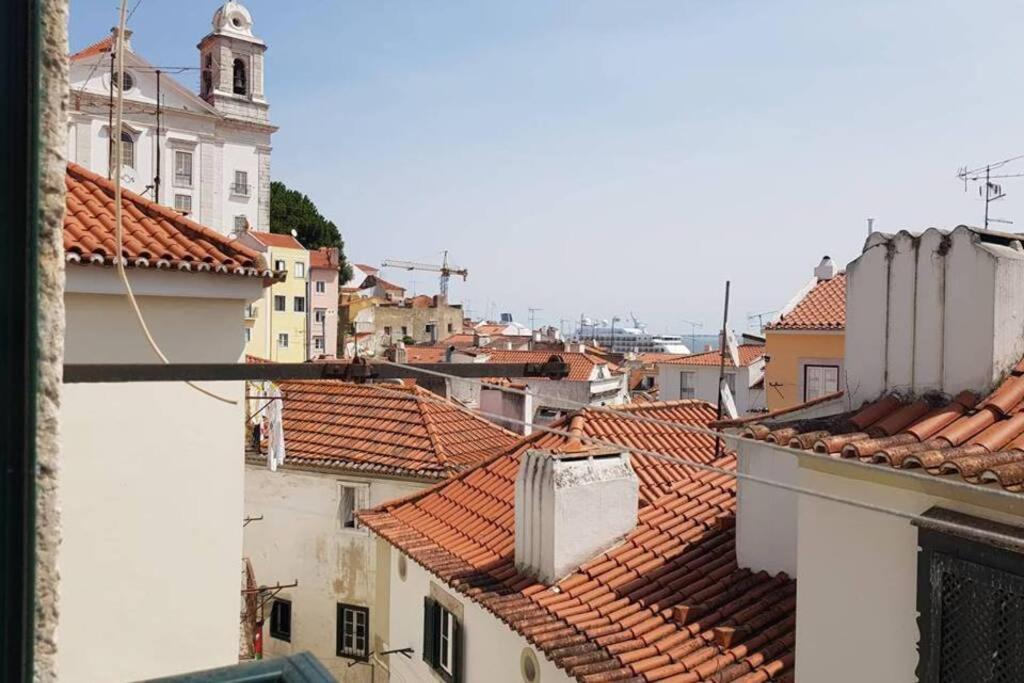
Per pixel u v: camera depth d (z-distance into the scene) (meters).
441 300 78.56
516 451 13.95
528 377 5.00
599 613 8.91
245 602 16.03
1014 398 6.02
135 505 8.26
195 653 8.60
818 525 6.34
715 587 8.77
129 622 8.21
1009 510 5.04
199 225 9.18
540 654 9.06
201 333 8.67
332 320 66.50
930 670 5.40
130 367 3.74
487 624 10.42
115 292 7.96
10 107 1.69
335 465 17.36
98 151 54.22
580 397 37.78
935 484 5.49
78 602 7.93
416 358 50.72
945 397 6.45
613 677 7.59
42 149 1.71
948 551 5.30
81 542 7.96
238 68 65.56
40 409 1.72
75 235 7.91
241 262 8.83
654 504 11.00
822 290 28.47
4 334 1.69
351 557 17.39
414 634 12.77
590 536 10.09
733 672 7.38
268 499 18.12
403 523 13.30
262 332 59.66
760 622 8.00
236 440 8.95
